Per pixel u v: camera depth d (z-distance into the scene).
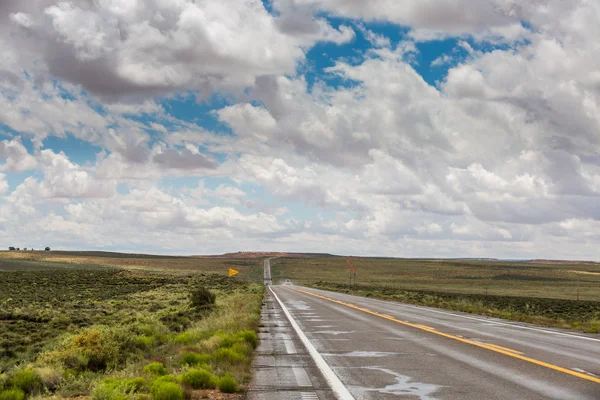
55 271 113.25
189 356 13.15
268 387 10.35
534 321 28.06
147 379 10.95
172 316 32.25
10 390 10.08
